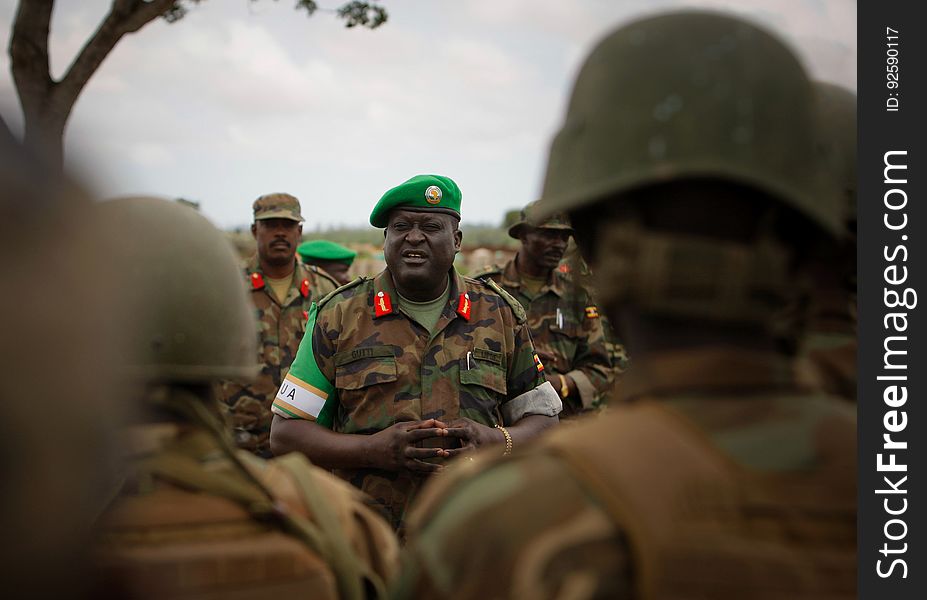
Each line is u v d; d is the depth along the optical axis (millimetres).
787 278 1175
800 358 1332
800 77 1208
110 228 748
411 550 1148
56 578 677
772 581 985
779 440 1069
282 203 6094
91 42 8031
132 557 1203
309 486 1498
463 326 3939
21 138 702
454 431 3678
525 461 1102
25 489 648
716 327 1149
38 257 669
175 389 1403
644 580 980
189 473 1317
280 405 3844
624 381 1211
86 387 682
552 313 5625
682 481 1020
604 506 1010
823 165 1217
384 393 3803
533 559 997
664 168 1128
